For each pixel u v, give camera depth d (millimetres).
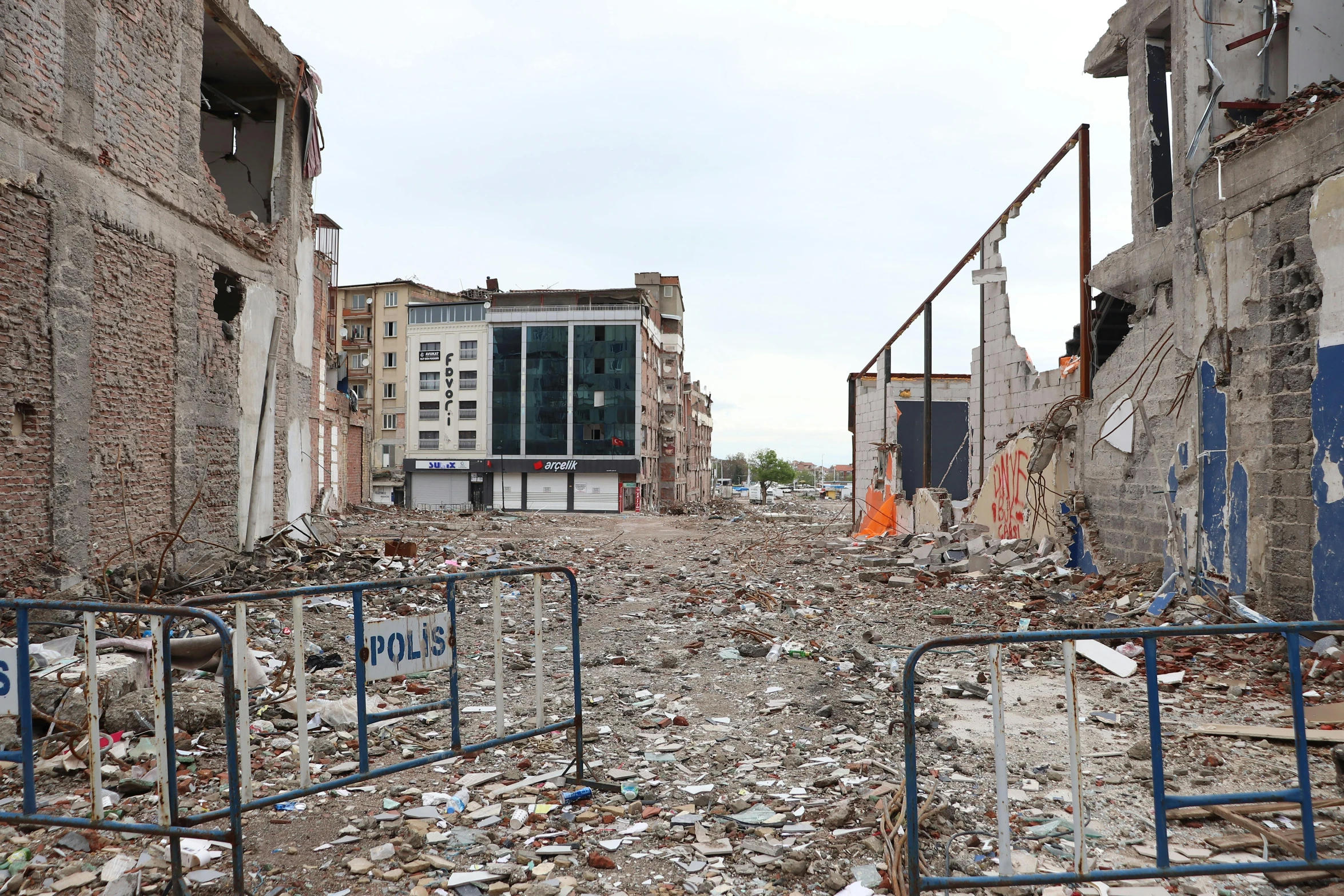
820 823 3916
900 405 27609
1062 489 13492
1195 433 9648
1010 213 16281
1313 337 7852
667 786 4461
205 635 7461
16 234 8055
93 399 9258
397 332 66500
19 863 3541
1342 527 7449
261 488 13844
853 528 31094
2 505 7914
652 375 67688
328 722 5570
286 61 14344
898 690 6535
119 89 9664
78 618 7777
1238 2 9945
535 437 62312
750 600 11438
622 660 7723
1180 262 10023
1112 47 12133
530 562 15969
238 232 12828
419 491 64125
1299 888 3285
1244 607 8414
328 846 3734
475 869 3500
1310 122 7852
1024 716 5773
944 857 3520
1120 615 9594
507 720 5836
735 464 164125
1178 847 3607
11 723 4965
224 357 12562
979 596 11633
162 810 3250
